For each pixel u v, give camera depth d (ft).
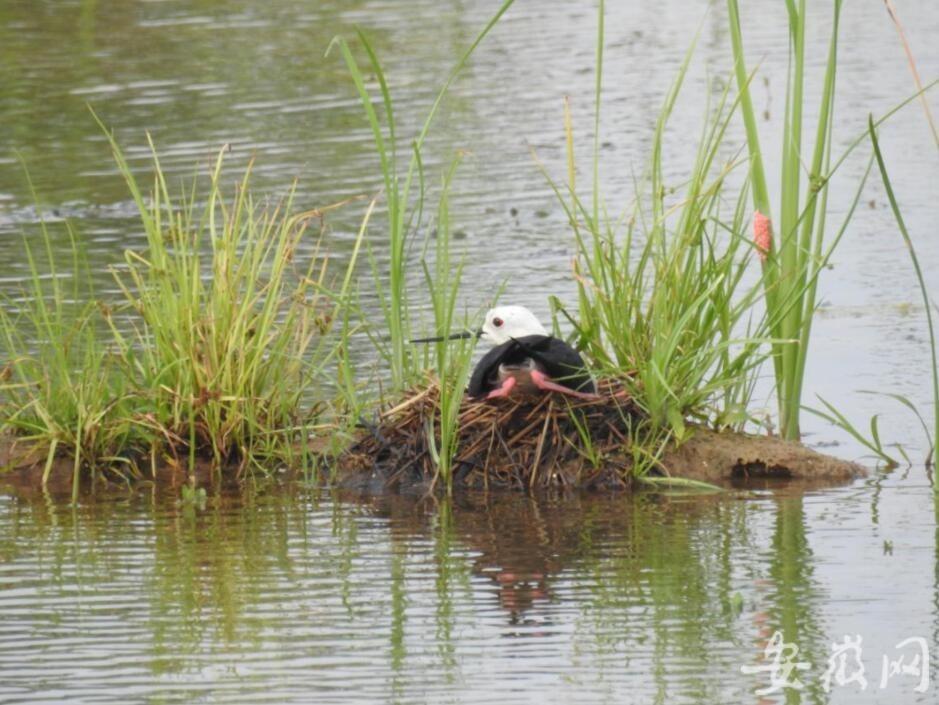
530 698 29.91
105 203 73.56
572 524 39.63
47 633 33.32
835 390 49.37
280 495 42.88
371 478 43.68
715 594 34.78
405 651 32.12
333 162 78.43
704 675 30.83
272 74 96.89
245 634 33.12
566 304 56.13
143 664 31.68
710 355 43.34
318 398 48.19
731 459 43.27
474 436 43.19
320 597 35.12
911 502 40.63
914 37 103.65
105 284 60.54
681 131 84.53
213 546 38.70
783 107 88.38
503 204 72.28
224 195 73.51
